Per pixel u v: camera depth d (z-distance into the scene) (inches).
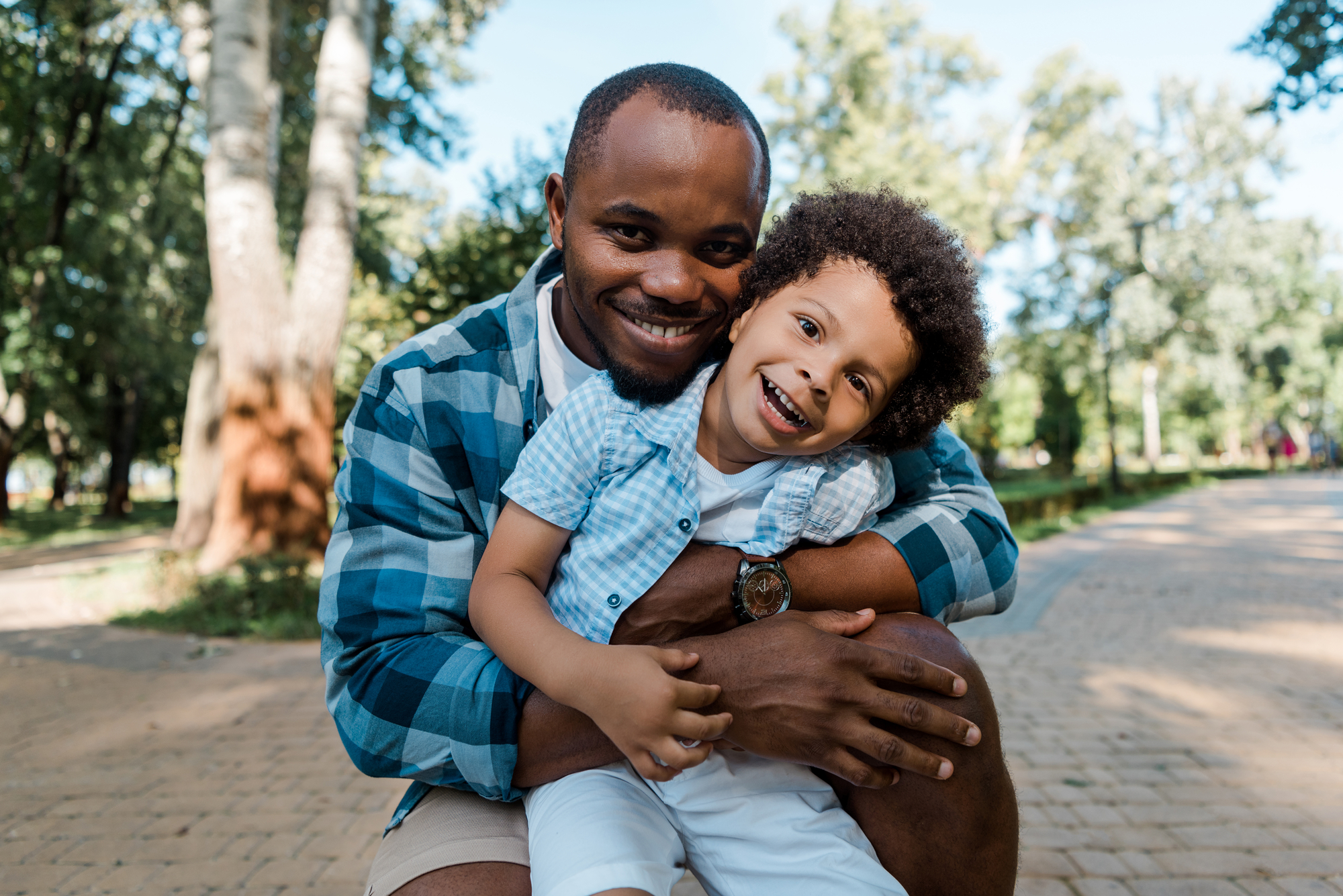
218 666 247.1
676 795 51.0
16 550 672.4
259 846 128.9
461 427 57.0
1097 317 1137.4
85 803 146.1
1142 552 490.0
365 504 55.0
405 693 49.3
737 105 52.0
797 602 53.3
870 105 984.9
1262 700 197.9
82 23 569.3
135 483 2647.6
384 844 52.8
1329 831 128.9
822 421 51.8
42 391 852.6
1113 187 1143.0
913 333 53.2
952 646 50.2
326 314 392.5
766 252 55.2
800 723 45.3
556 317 60.6
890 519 58.2
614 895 42.9
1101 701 197.5
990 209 948.0
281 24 505.7
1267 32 320.2
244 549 372.8
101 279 719.7
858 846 50.4
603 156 50.3
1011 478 1253.7
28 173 654.5
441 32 542.6
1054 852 122.8
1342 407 1999.3
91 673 241.4
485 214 326.3
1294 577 386.3
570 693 45.3
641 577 52.4
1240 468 1871.3
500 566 52.6
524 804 53.1
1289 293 1620.3
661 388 54.3
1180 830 129.6
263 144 390.6
